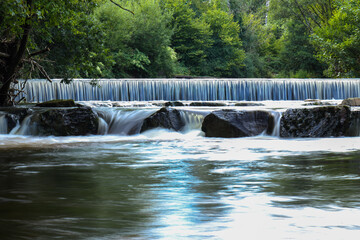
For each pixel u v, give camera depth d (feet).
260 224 8.27
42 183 13.56
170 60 134.41
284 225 8.21
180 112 36.68
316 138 31.40
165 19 135.03
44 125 36.42
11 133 37.52
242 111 34.22
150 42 128.67
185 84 81.71
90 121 36.58
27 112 38.55
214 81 83.25
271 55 206.28
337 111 32.14
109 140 32.35
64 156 21.99
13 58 48.83
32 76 76.33
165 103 55.88
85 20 52.26
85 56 54.54
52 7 44.75
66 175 15.31
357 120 32.40
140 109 39.50
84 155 22.41
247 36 192.44
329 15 173.47
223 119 33.78
